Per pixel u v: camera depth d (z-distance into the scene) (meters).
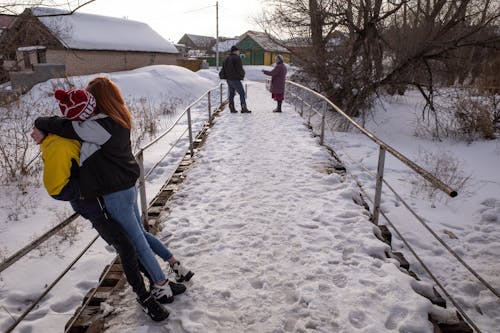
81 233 5.44
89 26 28.33
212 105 17.61
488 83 14.05
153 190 7.00
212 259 3.33
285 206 4.45
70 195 2.10
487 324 3.79
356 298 2.72
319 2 13.76
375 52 13.92
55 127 1.96
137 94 19.14
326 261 3.25
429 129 14.21
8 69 11.01
